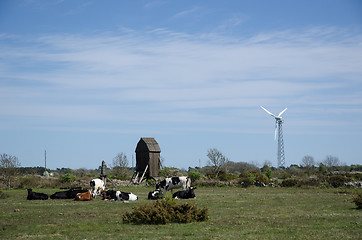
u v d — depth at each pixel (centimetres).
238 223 1842
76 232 1655
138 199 3081
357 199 2417
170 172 6053
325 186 4603
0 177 5047
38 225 1819
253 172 6322
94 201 2914
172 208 1939
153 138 5975
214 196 3325
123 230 1694
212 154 6731
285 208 2425
